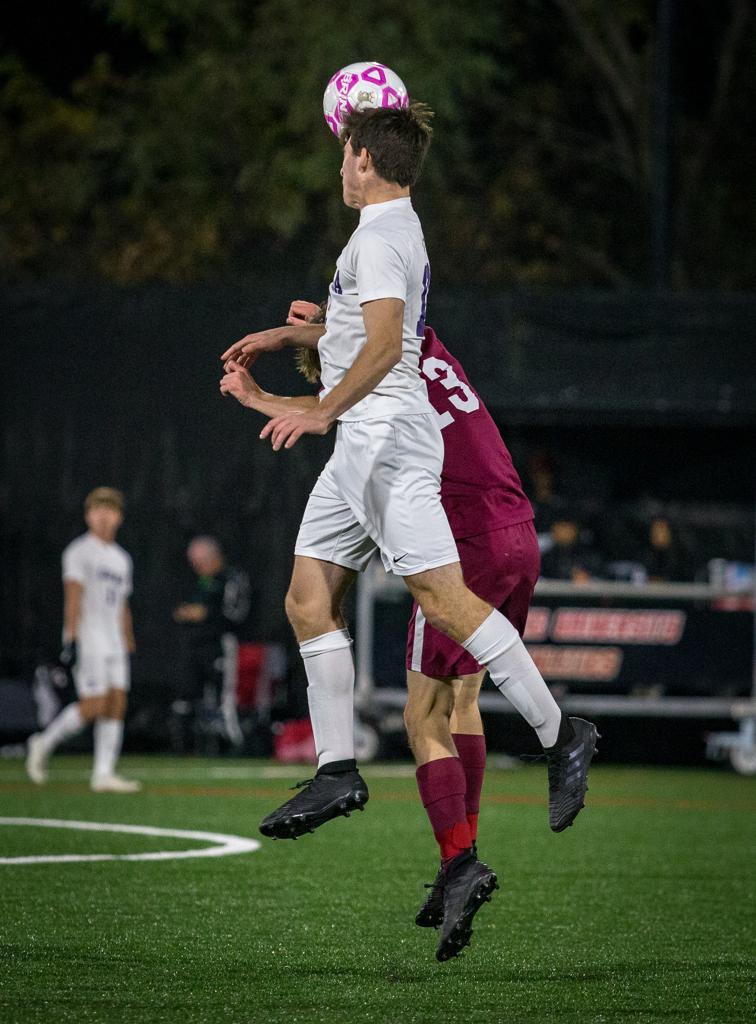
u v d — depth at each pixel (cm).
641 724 5738
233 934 1873
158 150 7450
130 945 1788
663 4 6356
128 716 5616
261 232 7388
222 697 5362
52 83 8125
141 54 8119
